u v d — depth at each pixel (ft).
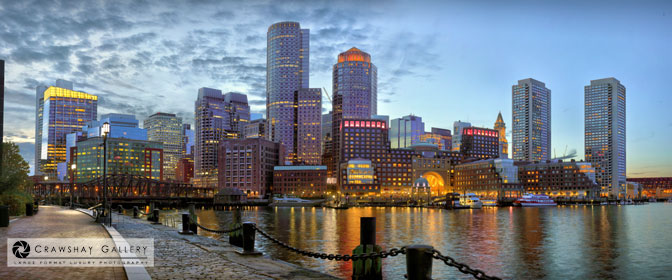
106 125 161.17
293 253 211.20
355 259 64.75
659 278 184.44
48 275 58.39
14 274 58.80
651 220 499.51
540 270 199.21
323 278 61.62
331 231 351.46
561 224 438.40
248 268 68.08
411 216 577.02
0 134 224.74
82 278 56.75
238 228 114.21
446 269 187.93
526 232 355.97
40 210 269.44
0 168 223.51
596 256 235.81
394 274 172.04
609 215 607.37
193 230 147.23
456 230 371.15
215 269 66.59
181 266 68.85
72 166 315.99
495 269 200.44
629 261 222.07
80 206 344.90
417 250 48.44
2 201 206.08
